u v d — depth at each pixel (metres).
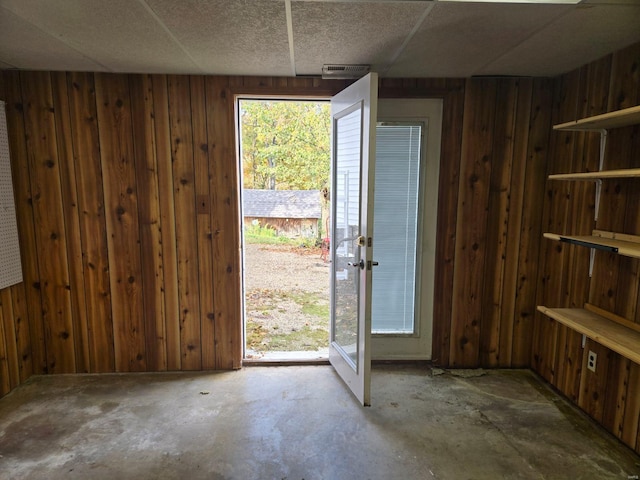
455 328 3.12
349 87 2.59
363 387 2.58
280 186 9.31
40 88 2.75
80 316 3.01
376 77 2.30
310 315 4.99
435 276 3.08
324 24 1.90
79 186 2.88
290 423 2.42
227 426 2.39
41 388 2.84
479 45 2.19
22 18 1.81
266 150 9.16
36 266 2.93
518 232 3.02
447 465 2.06
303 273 7.12
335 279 3.04
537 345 3.06
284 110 9.04
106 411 2.55
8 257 2.72
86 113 2.81
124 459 2.09
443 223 3.01
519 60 2.45
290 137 9.14
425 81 2.87
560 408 2.60
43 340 3.01
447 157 2.94
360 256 2.54
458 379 2.99
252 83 2.83
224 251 3.00
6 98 2.73
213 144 2.88
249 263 7.73
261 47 2.22
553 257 2.86
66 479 1.95
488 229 3.01
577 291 2.58
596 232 2.35
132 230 2.95
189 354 3.10
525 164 2.95
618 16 1.79
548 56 2.37
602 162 2.32
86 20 1.84
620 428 2.23
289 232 9.22
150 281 3.00
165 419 2.46
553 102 2.87
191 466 2.04
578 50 2.26
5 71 2.71
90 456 2.12
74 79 2.76
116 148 2.85
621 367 2.22
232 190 2.94
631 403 2.15
